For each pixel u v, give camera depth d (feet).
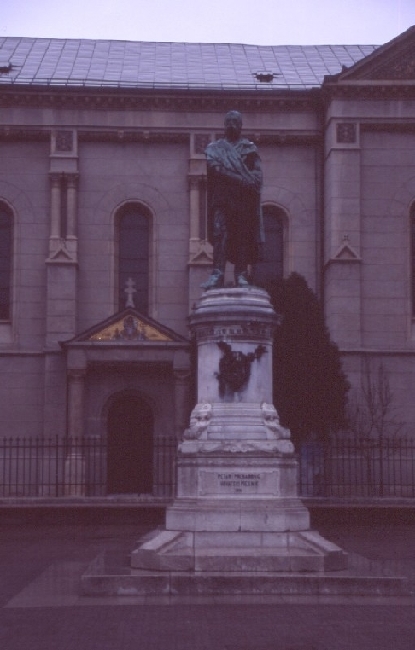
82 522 122.42
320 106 181.37
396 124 175.32
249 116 181.47
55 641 42.98
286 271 180.65
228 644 42.16
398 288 173.37
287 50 209.67
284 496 60.49
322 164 181.57
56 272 174.50
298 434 149.69
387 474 166.61
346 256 172.45
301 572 56.49
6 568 75.10
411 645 42.01
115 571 56.90
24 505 122.42
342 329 171.22
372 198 174.91
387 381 170.30
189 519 59.16
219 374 63.46
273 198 181.06
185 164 181.06
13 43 205.16
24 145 179.32
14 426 172.96
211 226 67.72
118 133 179.22
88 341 165.17
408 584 56.80
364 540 101.40
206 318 64.08
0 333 175.94
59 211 177.17
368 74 175.32
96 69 191.31
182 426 164.35
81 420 164.96
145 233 181.47
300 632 44.68
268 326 64.54
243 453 60.64
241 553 57.62
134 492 169.17
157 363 166.09
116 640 43.04
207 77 189.47
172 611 49.83
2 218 179.22
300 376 148.56
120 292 179.52
